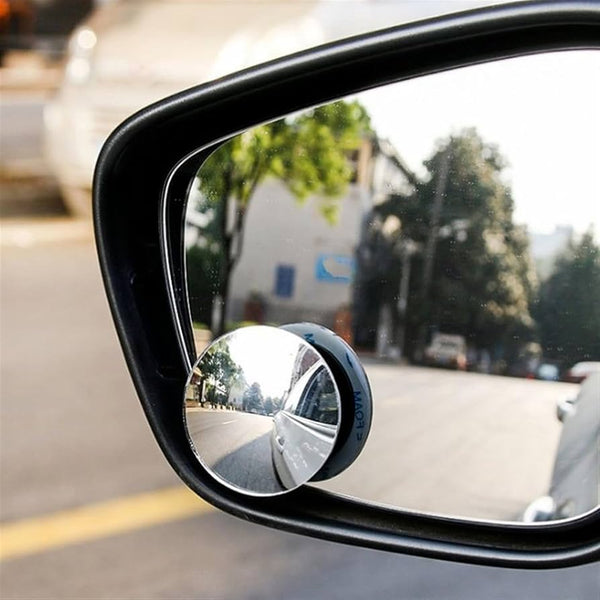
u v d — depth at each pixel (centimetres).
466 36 121
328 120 178
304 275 249
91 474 409
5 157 797
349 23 579
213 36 652
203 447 126
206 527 372
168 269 142
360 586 335
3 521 373
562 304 162
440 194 198
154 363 139
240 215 209
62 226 722
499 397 158
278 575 342
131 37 678
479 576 340
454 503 147
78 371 512
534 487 143
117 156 136
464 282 192
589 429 140
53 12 1003
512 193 177
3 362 516
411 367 171
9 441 432
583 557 131
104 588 335
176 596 331
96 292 632
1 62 980
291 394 124
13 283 629
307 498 131
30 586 334
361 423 127
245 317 219
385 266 237
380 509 136
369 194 224
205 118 138
